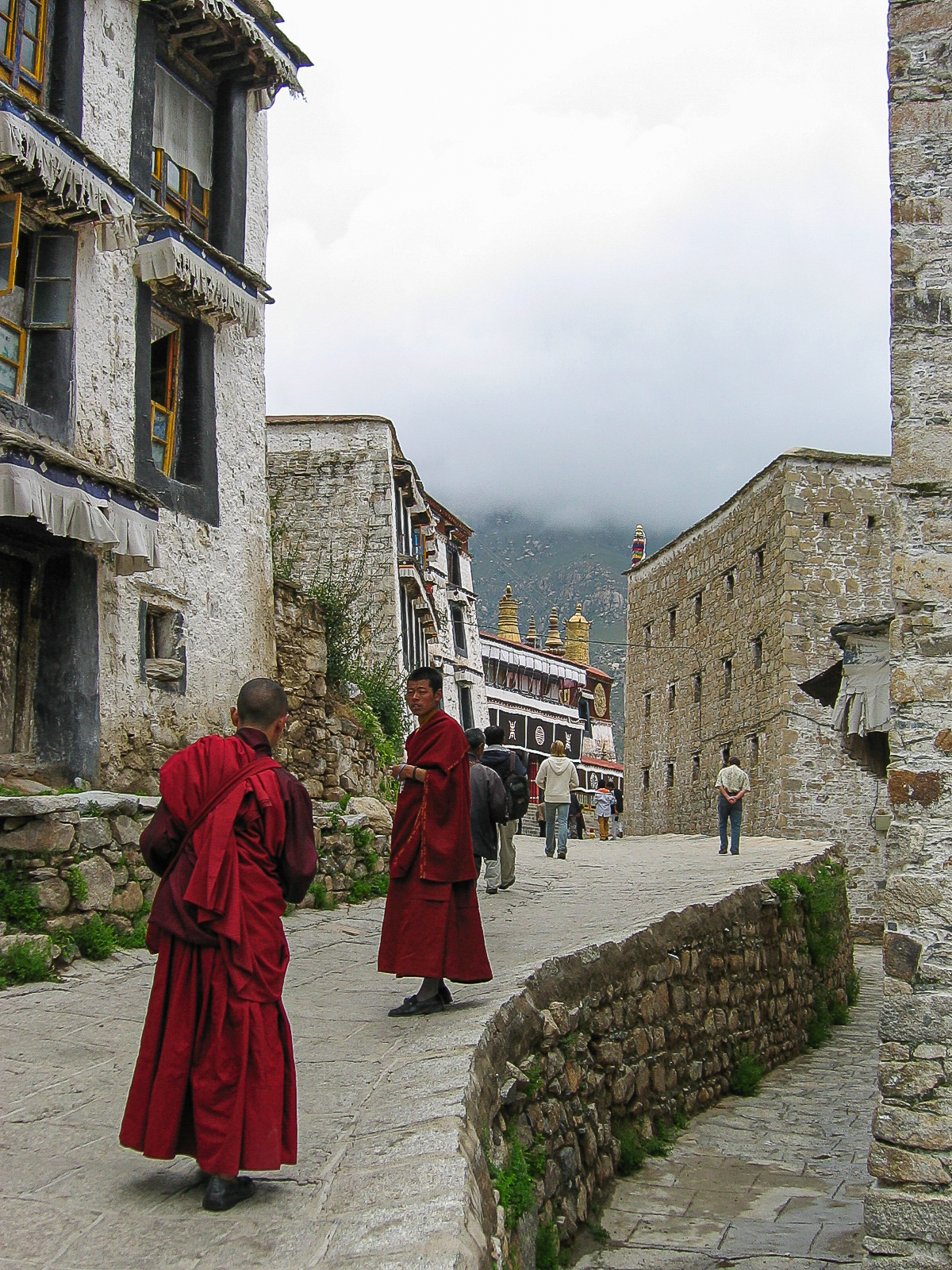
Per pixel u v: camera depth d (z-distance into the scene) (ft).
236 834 13.76
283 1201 13.32
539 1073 21.31
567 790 62.03
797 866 47.24
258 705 14.94
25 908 25.32
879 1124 19.30
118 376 36.19
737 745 100.37
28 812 25.77
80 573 33.27
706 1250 21.70
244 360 43.73
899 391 21.58
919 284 21.79
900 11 22.54
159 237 37.11
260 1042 13.25
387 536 89.97
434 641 108.17
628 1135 26.03
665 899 40.81
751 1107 32.19
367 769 52.70
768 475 96.17
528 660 169.48
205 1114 12.96
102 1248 12.12
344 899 39.11
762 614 96.02
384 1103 16.19
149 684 36.47
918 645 20.79
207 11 38.60
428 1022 20.99
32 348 33.86
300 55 44.42
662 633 122.31
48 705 32.63
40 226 34.01
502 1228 15.38
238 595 42.09
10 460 28.86
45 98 34.45
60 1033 20.62
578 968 25.14
